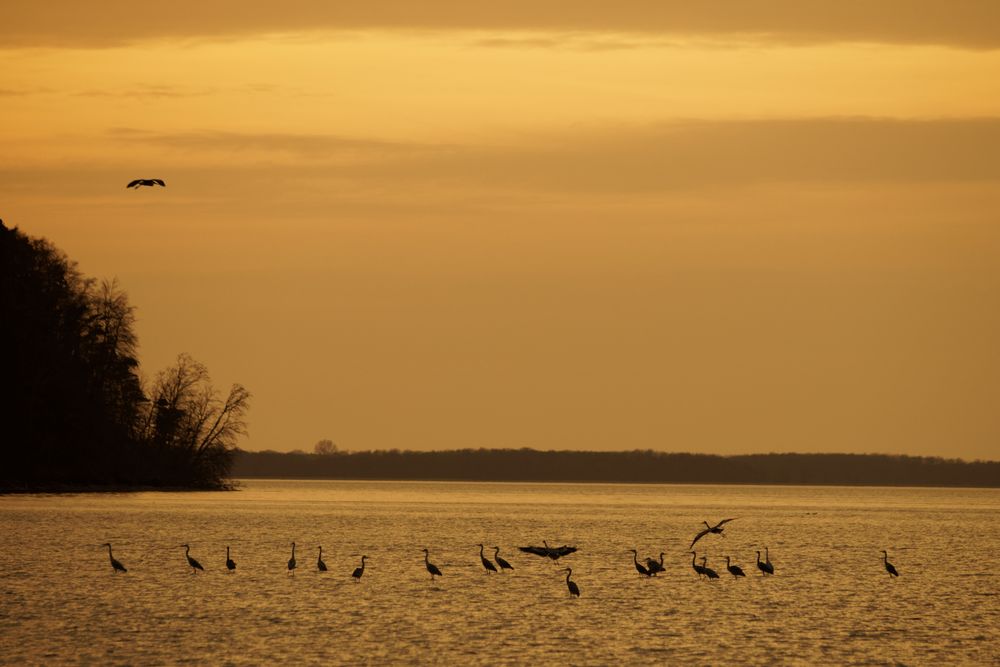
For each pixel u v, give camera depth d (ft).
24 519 370.12
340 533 356.59
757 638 168.86
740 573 238.48
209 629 169.37
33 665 146.61
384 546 306.96
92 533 320.09
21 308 468.34
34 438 485.15
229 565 237.04
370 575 233.96
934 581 238.27
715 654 157.79
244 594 202.80
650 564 237.25
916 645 165.17
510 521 455.63
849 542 352.90
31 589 203.72
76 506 443.73
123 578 220.84
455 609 189.88
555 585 222.07
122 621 174.19
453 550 297.74
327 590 209.87
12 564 240.12
